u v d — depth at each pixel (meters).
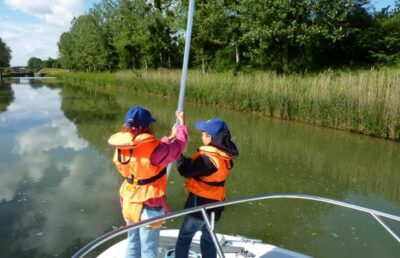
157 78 27.02
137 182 2.64
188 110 18.59
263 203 6.54
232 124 14.59
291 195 2.65
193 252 3.25
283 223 5.77
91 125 14.47
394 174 8.39
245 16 22.38
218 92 19.62
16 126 14.20
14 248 5.01
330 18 20.58
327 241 5.22
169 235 3.49
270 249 3.37
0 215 6.04
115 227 5.61
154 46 33.66
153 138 2.61
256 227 5.64
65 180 7.75
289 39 22.45
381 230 5.53
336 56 23.52
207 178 2.79
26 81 55.91
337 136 12.32
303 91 15.11
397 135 11.55
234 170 8.59
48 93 30.44
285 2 20.23
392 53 21.25
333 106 13.58
